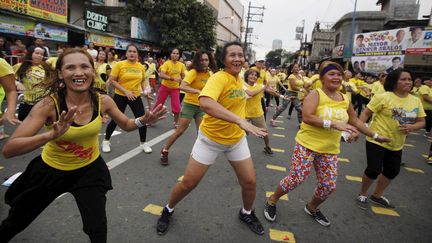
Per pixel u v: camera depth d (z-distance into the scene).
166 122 7.67
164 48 26.81
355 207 3.65
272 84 10.63
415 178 4.96
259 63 6.93
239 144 2.73
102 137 5.77
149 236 2.74
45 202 2.04
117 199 3.37
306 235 2.96
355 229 3.14
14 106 3.00
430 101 8.18
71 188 2.06
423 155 6.58
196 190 3.75
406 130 3.29
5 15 11.59
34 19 12.75
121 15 26.06
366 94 10.88
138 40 23.55
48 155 2.00
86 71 1.89
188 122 4.42
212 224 3.01
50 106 1.88
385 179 3.65
